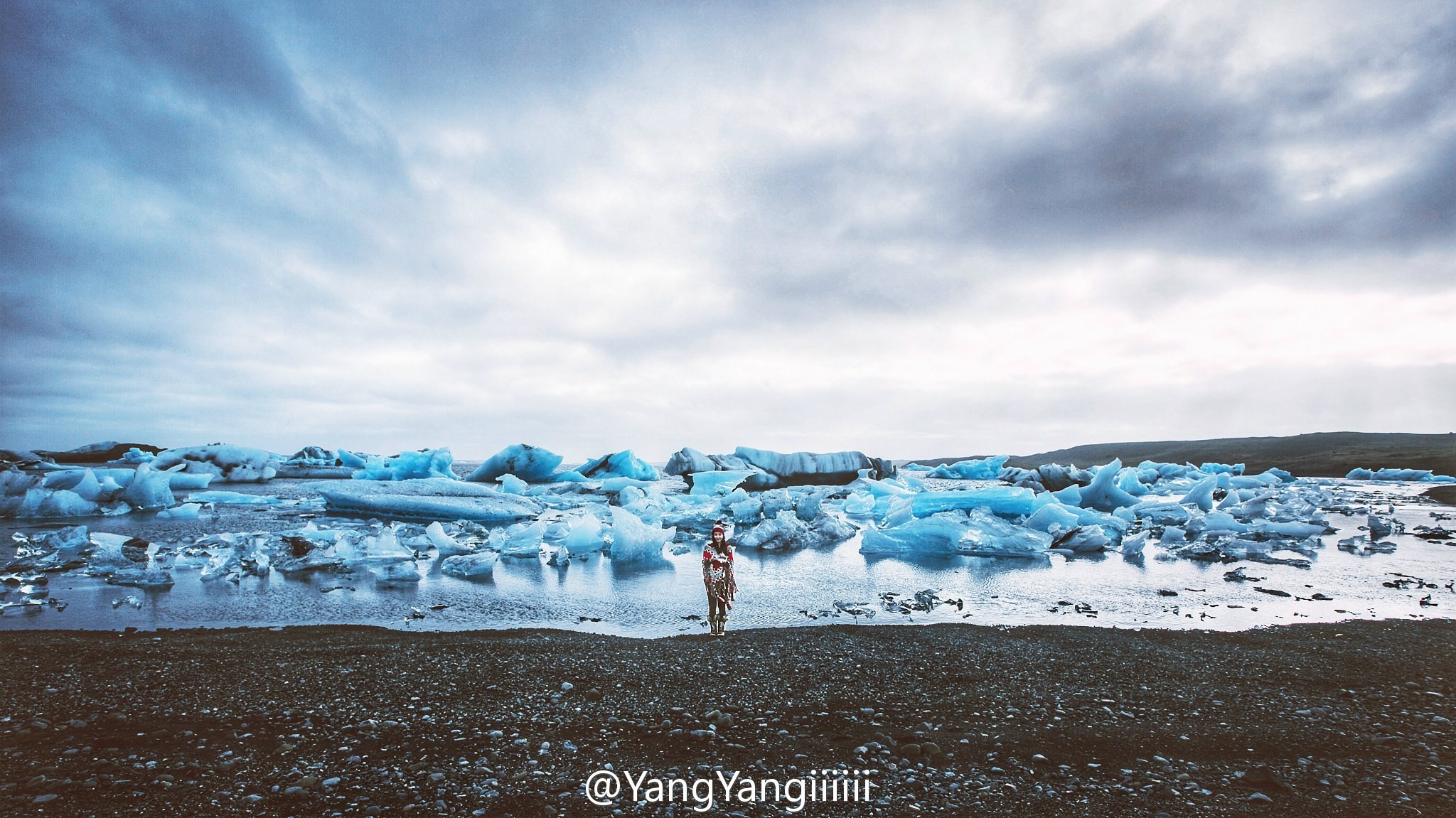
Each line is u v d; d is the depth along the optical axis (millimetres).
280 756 4902
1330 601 10945
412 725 5488
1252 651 7730
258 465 38812
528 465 42812
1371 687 6480
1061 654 7586
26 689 6293
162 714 5719
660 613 10328
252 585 12477
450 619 9906
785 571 14219
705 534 20047
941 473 50781
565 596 11586
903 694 6277
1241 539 17172
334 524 20734
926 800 4320
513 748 5059
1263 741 5234
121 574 12578
